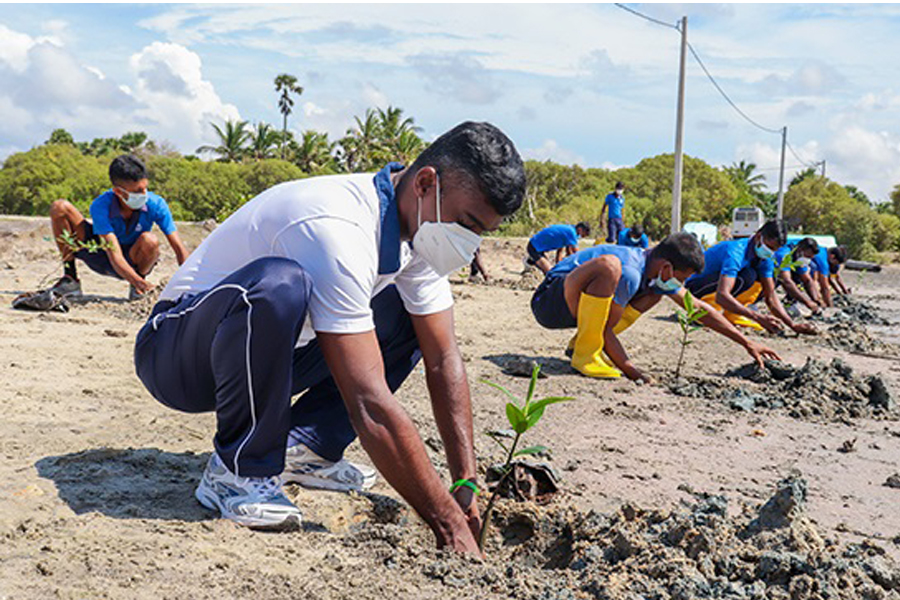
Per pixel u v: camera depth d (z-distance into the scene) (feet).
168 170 170.09
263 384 7.64
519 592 6.81
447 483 10.03
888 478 11.69
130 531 7.49
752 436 14.03
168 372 8.43
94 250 22.50
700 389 17.25
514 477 9.82
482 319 26.45
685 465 12.00
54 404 12.15
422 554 7.41
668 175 206.08
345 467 9.59
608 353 18.28
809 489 11.20
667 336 25.11
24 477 8.80
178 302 8.41
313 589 6.58
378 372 7.32
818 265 39.14
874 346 25.93
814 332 25.59
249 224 7.85
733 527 8.16
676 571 7.21
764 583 7.14
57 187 166.40
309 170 185.98
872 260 148.97
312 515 8.56
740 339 18.72
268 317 7.33
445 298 8.99
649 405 15.76
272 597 6.41
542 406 8.13
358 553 7.53
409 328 9.12
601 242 55.93
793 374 18.49
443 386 8.77
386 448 7.19
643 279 18.52
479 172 6.97
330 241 7.25
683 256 17.90
